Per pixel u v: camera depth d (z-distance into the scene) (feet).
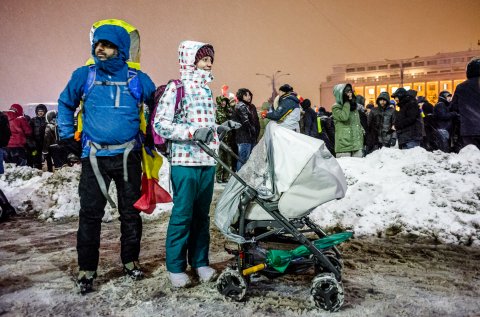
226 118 32.27
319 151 9.98
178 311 10.03
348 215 17.47
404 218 16.60
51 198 23.06
